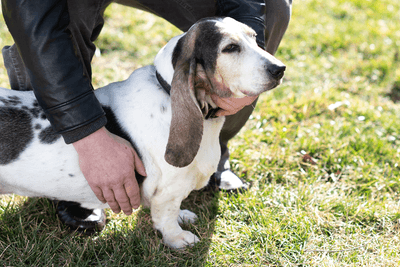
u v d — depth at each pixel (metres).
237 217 2.68
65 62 1.75
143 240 2.37
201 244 2.42
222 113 2.17
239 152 3.26
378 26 6.13
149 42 4.82
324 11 6.54
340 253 2.39
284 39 5.36
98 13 2.16
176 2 2.49
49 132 2.04
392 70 4.90
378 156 3.32
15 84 2.51
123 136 2.13
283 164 3.21
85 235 2.46
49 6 1.70
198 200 2.88
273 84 1.87
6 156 1.99
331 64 4.90
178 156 1.95
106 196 1.97
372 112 3.90
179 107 1.88
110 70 4.17
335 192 2.90
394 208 2.76
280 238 2.46
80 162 1.90
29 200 2.63
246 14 2.29
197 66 1.94
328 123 3.72
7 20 1.72
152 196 2.26
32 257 2.21
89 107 1.82
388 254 2.36
